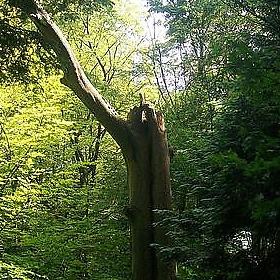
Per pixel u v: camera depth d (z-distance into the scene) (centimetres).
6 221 1090
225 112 647
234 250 592
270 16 572
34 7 823
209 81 1352
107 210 1389
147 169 902
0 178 968
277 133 520
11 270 949
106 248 1230
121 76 1894
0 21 785
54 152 1428
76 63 874
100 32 1855
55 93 1136
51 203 1298
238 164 404
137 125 921
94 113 895
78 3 893
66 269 1216
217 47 738
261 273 522
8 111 1034
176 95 1706
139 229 879
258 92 469
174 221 671
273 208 382
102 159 1568
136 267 868
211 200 595
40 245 1119
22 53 806
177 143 1354
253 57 478
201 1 1472
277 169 394
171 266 862
